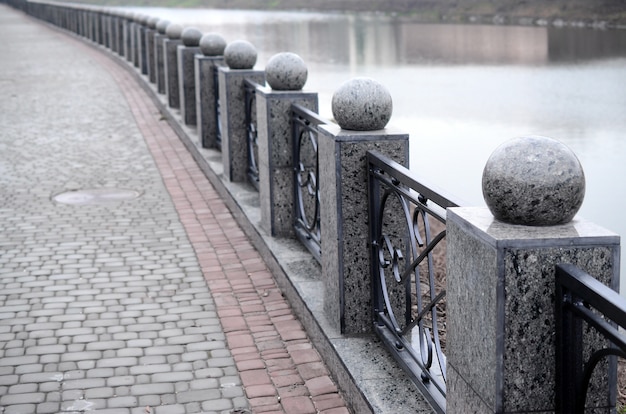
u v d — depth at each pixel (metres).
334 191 4.78
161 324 5.55
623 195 9.01
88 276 6.52
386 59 23.95
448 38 28.88
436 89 18.03
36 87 19.64
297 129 6.63
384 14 48.19
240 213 7.89
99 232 7.75
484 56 23.11
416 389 4.10
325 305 5.16
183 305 5.91
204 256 7.01
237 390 4.61
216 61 10.77
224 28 37.19
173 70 14.50
